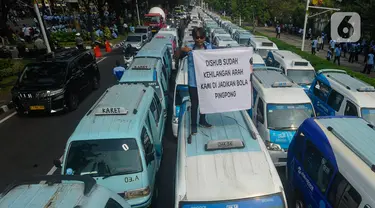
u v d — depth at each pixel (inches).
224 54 185.6
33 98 444.8
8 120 454.3
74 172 221.3
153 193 247.4
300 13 1556.3
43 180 159.9
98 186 165.3
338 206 182.7
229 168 169.2
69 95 470.9
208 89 189.9
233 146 180.5
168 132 398.0
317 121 235.3
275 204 159.0
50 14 1747.0
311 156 225.3
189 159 174.9
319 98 418.9
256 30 1705.2
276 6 1754.4
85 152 225.6
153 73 393.7
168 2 2844.5
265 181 164.2
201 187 162.2
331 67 651.5
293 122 321.7
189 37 748.0
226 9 2365.9
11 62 740.0
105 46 1080.2
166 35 769.6
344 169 183.0
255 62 525.0
